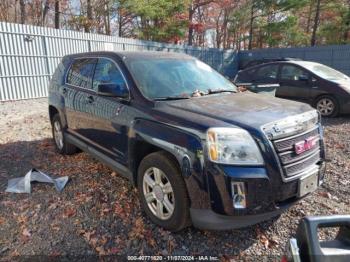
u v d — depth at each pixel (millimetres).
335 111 8289
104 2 27266
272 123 2715
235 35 36688
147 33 28125
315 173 3012
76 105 4512
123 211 3459
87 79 4445
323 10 30625
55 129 5480
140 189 3301
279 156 2668
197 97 3531
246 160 2568
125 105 3492
